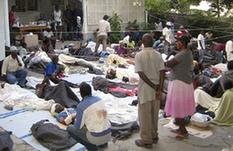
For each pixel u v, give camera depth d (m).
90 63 12.30
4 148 5.43
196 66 9.36
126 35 18.08
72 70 11.52
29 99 8.10
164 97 7.29
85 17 18.86
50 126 6.10
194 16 21.83
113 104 8.08
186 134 6.39
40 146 5.89
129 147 5.93
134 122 6.73
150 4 21.52
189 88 6.13
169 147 5.96
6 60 9.75
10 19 16.84
